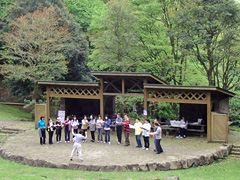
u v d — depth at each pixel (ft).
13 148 54.60
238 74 92.84
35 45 90.02
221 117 59.11
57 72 92.89
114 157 48.49
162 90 62.95
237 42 76.23
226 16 74.23
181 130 65.31
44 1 105.91
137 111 95.71
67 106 75.97
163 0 84.64
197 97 66.49
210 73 82.48
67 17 107.96
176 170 45.14
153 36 85.15
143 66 88.07
